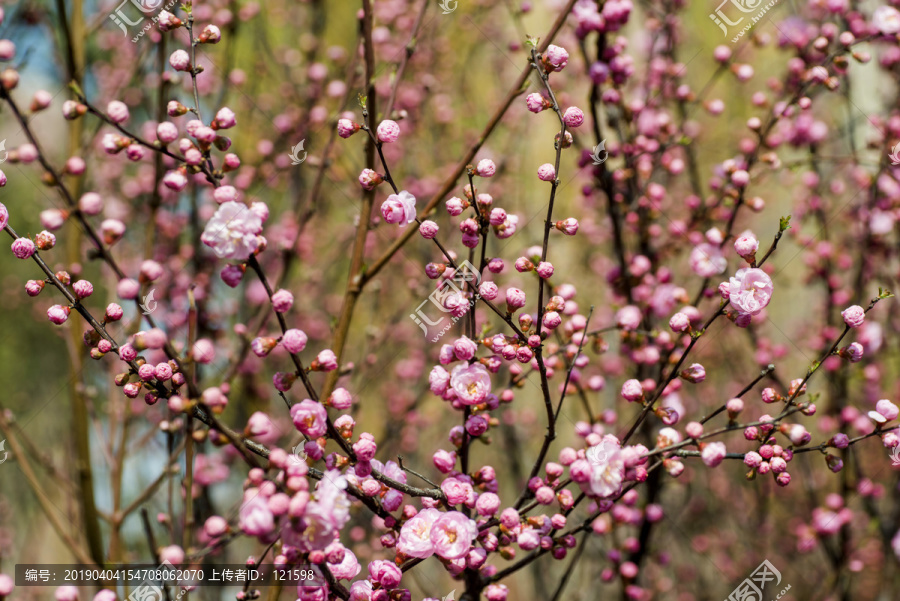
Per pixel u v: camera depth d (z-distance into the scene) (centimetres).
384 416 480
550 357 283
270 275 432
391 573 185
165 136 178
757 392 425
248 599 198
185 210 407
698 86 512
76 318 317
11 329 611
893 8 337
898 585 396
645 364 310
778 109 338
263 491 165
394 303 500
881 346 406
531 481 212
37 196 439
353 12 522
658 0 406
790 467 468
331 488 166
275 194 463
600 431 264
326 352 185
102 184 430
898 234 411
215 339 380
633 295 324
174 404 163
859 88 437
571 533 207
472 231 203
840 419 371
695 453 192
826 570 432
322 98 441
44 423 529
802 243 413
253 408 387
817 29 386
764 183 458
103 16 332
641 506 340
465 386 199
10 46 167
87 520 301
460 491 196
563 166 493
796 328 487
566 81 477
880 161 370
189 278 399
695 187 382
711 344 475
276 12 519
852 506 431
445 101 507
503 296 386
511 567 219
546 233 203
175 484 338
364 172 205
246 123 460
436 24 470
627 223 345
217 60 433
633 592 305
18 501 512
